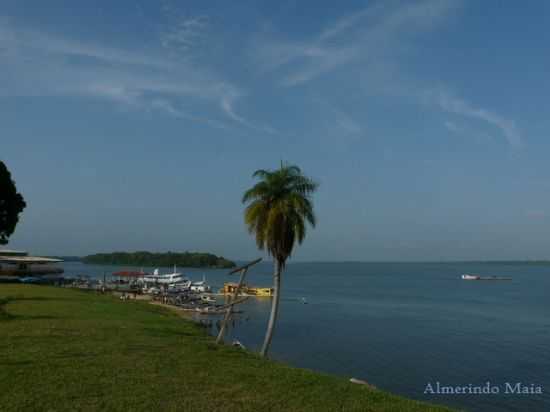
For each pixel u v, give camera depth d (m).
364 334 60.12
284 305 96.44
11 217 64.25
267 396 14.15
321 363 43.47
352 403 14.02
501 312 85.81
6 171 63.03
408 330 63.59
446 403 31.91
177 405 12.84
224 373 16.67
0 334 21.38
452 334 60.25
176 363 17.75
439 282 199.50
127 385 14.37
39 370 15.41
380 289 151.38
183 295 97.44
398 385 36.28
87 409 12.14
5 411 11.63
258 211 31.94
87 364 16.59
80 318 29.80
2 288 53.09
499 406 31.34
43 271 95.94
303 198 31.91
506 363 43.84
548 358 45.94
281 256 32.00
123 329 25.95
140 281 129.00
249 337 57.41
